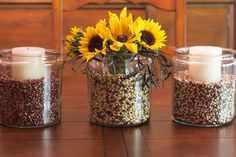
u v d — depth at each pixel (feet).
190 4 9.61
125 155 3.29
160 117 4.11
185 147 3.43
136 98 3.83
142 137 3.63
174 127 3.86
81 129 3.81
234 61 3.95
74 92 4.90
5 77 3.81
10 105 3.78
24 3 9.27
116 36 3.68
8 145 3.45
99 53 3.64
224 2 9.61
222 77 3.92
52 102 3.86
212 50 3.88
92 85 3.88
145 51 3.73
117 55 3.68
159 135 3.67
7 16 9.29
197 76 3.88
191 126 3.88
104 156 3.27
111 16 3.75
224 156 3.28
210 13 9.65
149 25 3.76
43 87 3.79
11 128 3.80
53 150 3.37
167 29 9.27
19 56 3.76
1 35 9.33
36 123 3.81
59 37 6.17
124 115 3.83
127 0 6.23
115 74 3.77
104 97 3.82
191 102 3.86
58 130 3.78
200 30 9.71
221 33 9.72
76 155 3.28
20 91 3.75
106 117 3.85
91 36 3.71
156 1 6.19
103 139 3.59
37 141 3.53
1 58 3.84
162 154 3.31
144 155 3.28
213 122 3.85
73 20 9.18
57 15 6.17
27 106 3.77
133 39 3.62
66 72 5.53
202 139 3.59
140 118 3.88
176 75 3.99
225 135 3.69
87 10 9.20
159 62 3.86
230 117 3.94
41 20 9.32
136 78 3.78
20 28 9.34
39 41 9.37
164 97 4.74
